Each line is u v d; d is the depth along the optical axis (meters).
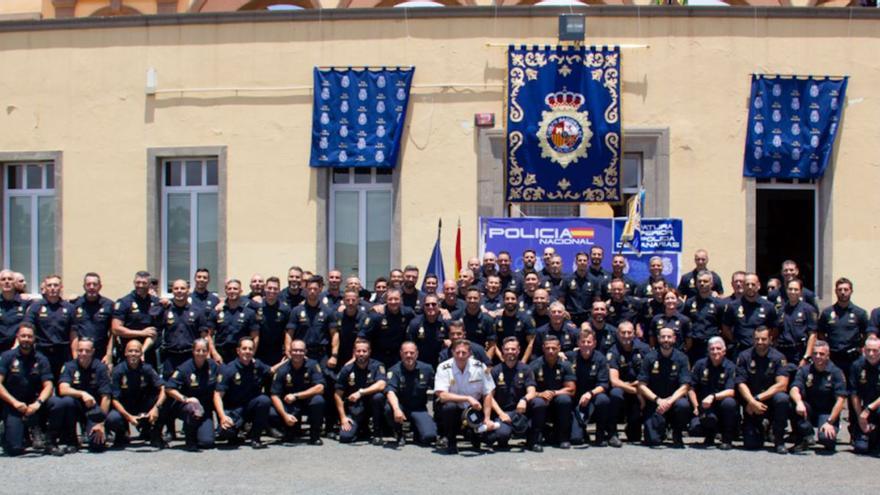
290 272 11.77
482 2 20.16
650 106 14.05
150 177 14.70
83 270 14.85
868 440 9.88
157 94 14.70
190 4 21.97
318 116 14.27
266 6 21.92
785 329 11.41
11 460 9.45
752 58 14.04
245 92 14.52
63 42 14.91
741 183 14.02
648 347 10.57
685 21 14.03
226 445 10.32
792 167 13.99
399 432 10.20
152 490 8.15
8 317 10.98
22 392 9.91
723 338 11.33
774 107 13.99
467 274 11.73
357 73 14.25
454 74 14.20
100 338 11.09
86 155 14.85
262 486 8.30
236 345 11.11
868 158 14.05
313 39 14.41
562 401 10.14
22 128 15.00
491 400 10.07
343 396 10.66
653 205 14.01
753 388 10.16
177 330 11.00
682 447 10.23
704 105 14.02
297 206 14.43
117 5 22.23
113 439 10.55
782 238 14.23
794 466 9.23
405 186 14.24
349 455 9.73
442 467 9.13
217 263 14.70
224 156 14.54
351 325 11.11
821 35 14.04
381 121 14.23
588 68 13.98
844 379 10.11
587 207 14.46
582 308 11.93
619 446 10.22
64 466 9.16
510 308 10.98
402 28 14.28
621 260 11.84
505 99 14.02
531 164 13.99
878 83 14.06
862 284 14.05
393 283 12.02
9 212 15.34
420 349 10.86
